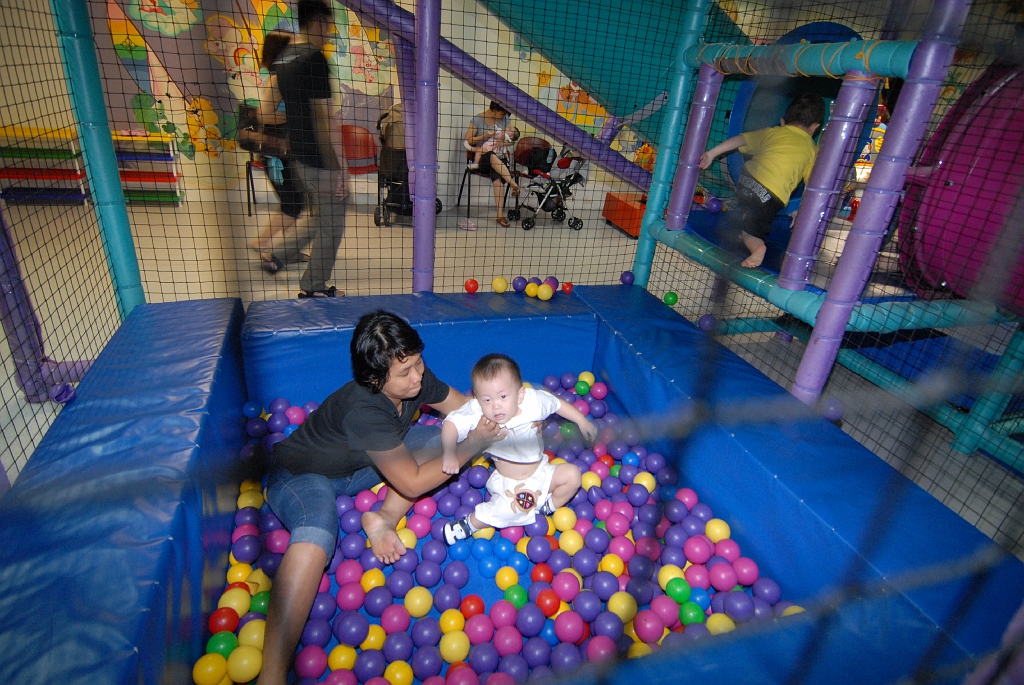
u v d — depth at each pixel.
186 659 1.67
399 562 2.38
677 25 4.26
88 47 2.74
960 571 1.77
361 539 2.47
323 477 2.44
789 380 3.89
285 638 1.93
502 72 6.98
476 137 7.19
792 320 4.37
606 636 2.04
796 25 3.03
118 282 3.12
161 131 6.71
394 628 2.13
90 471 1.76
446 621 2.13
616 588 2.27
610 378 3.47
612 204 8.28
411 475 2.36
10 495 1.64
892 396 3.89
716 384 2.83
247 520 2.51
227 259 5.27
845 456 2.34
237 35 6.02
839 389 4.05
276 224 4.79
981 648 1.51
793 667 1.63
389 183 6.62
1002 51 1.75
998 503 3.09
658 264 6.10
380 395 2.30
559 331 3.54
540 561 2.50
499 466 2.60
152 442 1.91
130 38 6.15
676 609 2.18
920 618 1.62
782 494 2.18
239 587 2.19
